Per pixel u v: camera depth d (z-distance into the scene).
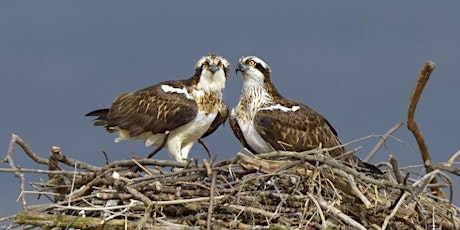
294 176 13.00
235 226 12.36
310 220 12.36
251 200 12.78
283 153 13.28
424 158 14.03
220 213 12.69
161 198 12.80
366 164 15.08
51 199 13.48
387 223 12.27
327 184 13.19
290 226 12.27
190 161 13.33
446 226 13.05
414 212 12.87
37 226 12.37
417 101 13.42
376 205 12.84
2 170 12.98
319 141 16.81
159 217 12.70
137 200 12.73
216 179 13.09
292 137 16.72
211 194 12.27
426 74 13.03
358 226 11.98
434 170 12.25
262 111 16.89
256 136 16.92
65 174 13.45
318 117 17.28
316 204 12.37
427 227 13.03
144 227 12.23
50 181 13.76
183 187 13.14
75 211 12.95
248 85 17.19
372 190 13.59
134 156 13.84
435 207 13.28
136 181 13.05
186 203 12.66
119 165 13.77
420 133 13.80
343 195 13.12
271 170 12.91
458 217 13.42
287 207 12.73
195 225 12.58
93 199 12.98
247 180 12.66
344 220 12.16
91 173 13.42
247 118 17.09
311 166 13.08
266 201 12.87
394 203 12.66
